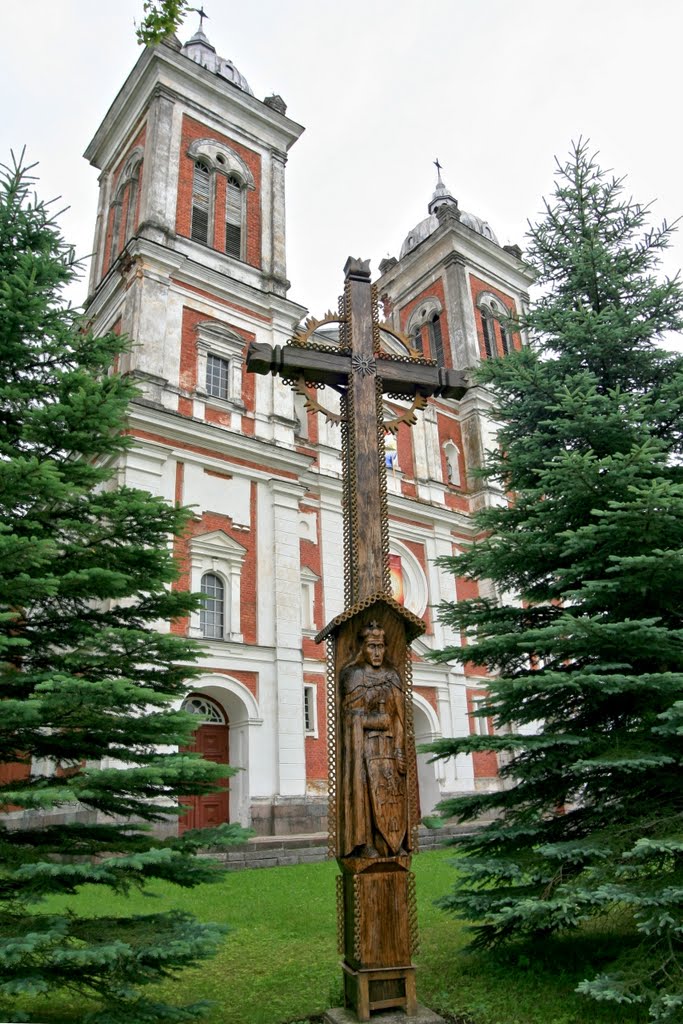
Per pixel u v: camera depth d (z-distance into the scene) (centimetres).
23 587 683
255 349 730
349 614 638
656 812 736
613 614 861
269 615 2259
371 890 593
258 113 2916
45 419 788
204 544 2189
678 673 730
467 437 3312
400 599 2788
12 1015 563
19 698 727
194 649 786
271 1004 683
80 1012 671
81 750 731
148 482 2136
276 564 2306
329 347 755
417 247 3788
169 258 2406
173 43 2714
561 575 888
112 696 626
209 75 2788
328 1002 673
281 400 2516
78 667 753
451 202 4300
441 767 2652
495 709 902
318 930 987
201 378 2386
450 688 2781
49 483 725
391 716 630
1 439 808
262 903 1177
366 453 712
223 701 2167
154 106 2673
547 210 1140
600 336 1006
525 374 1024
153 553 823
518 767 826
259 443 2370
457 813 858
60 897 1233
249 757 2083
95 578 748
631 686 741
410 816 619
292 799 2098
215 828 677
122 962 558
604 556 846
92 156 3109
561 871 718
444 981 720
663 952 622
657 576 785
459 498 3188
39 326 827
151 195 2517
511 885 775
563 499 894
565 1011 626
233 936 963
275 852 1727
